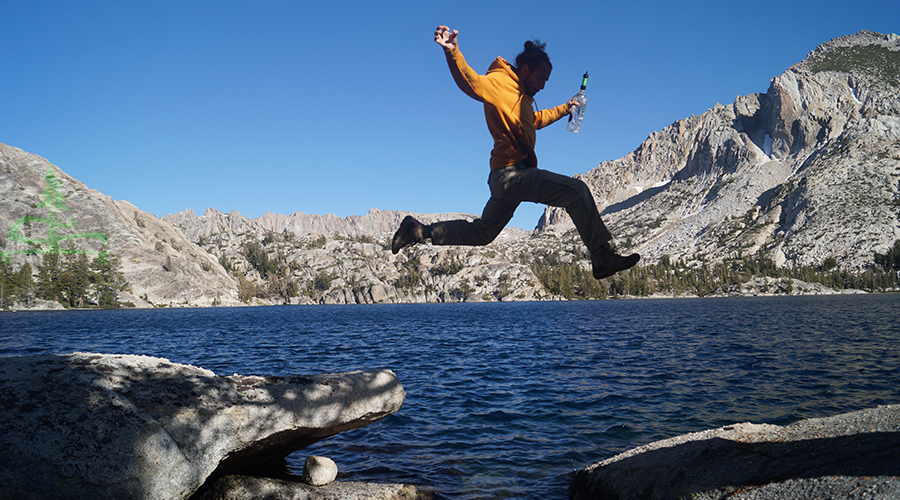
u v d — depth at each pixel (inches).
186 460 215.0
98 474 192.5
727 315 2669.8
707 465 231.5
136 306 6722.4
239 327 2290.8
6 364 222.8
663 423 465.4
